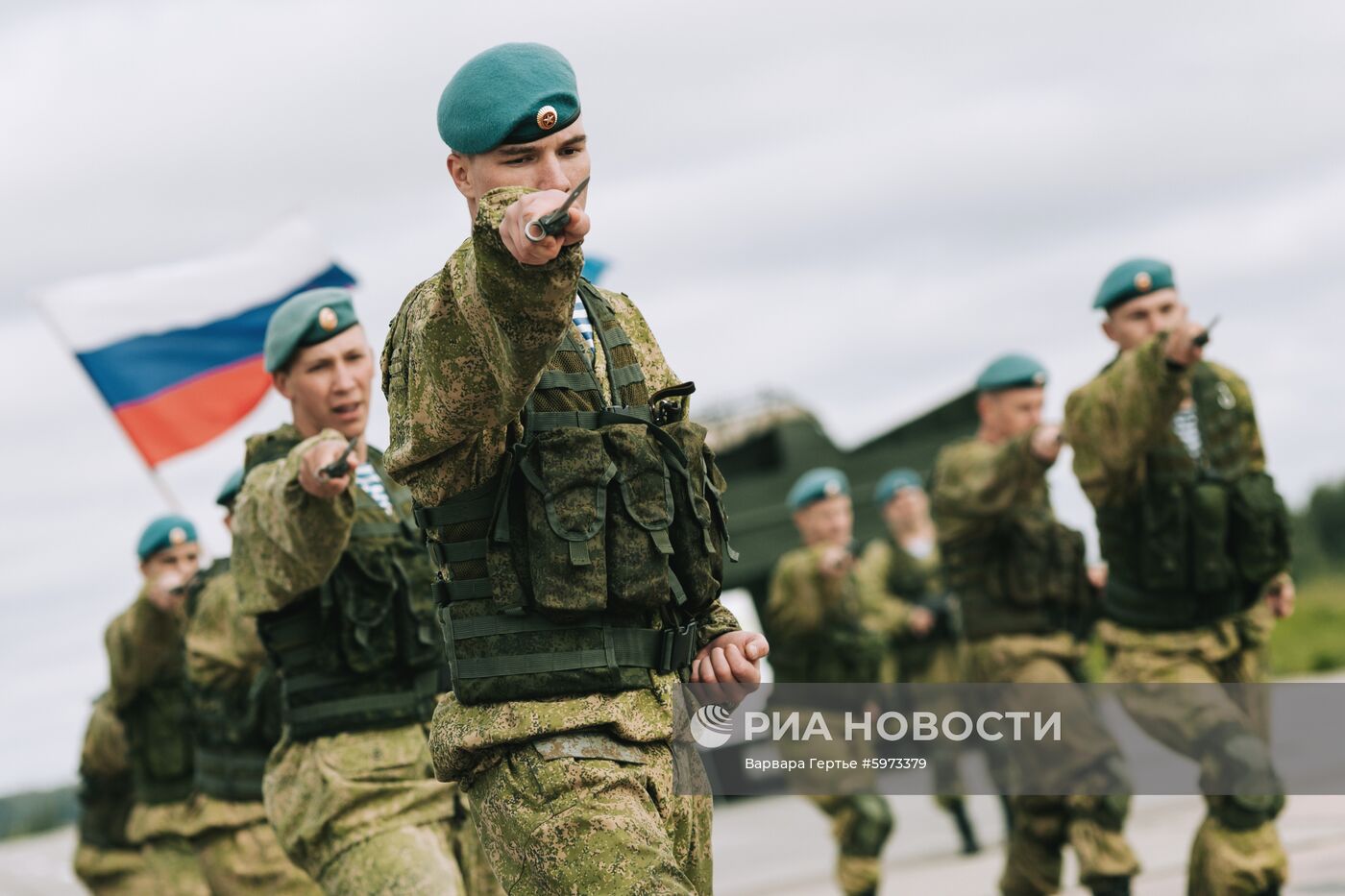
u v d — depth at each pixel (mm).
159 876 11289
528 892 4578
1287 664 27672
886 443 22500
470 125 4699
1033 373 12078
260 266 11992
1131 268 9727
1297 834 11969
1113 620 9164
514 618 4652
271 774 7121
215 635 8961
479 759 4688
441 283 4398
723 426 21938
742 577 21484
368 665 6961
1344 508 44062
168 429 11789
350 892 6781
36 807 36875
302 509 6578
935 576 16109
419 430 4543
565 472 4613
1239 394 9070
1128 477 8859
